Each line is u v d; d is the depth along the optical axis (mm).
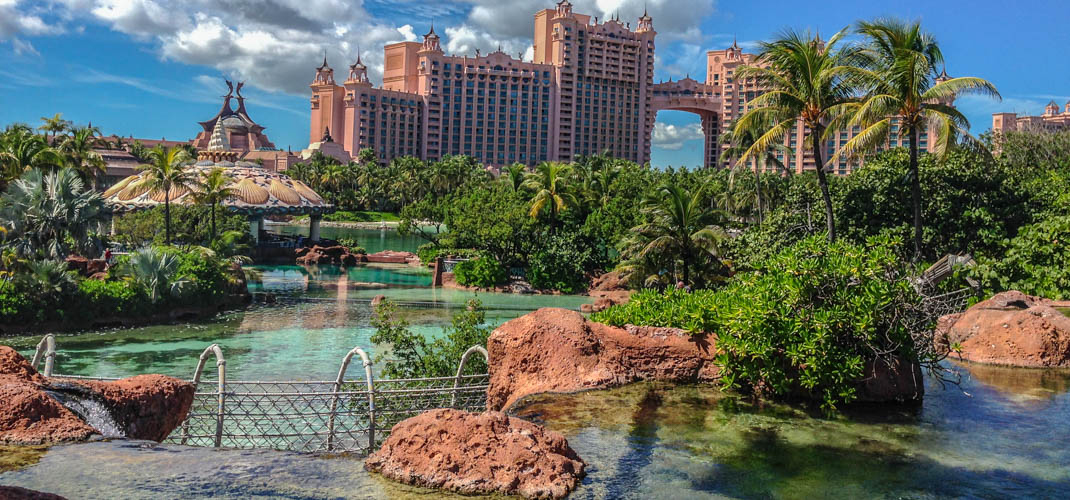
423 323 36906
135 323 35531
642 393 11781
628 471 8102
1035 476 8312
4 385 7930
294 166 159625
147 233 61500
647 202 44469
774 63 27531
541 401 11273
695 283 43062
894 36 26641
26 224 33844
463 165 142875
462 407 13836
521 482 7090
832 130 28031
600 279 54281
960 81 25453
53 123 68312
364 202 153875
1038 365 14750
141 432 8688
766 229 36125
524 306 45281
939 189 33750
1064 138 49906
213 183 61312
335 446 12406
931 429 10125
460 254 59750
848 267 11594
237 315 39469
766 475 8156
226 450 7797
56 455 7266
